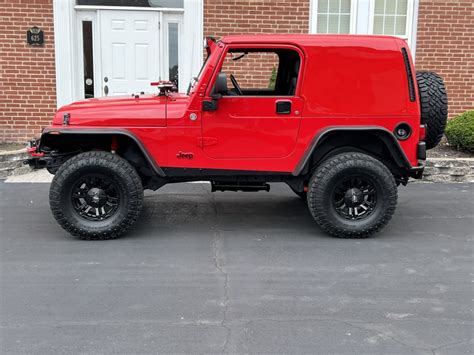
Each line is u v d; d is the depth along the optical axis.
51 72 8.86
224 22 8.88
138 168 5.09
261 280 4.02
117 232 4.87
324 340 3.12
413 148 4.94
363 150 5.08
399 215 5.87
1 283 3.91
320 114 4.82
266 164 4.89
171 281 3.98
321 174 4.83
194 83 5.24
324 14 9.05
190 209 6.04
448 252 4.68
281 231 5.25
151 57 9.12
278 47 4.76
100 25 8.98
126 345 3.04
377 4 9.10
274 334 3.18
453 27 9.05
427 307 3.57
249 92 5.94
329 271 4.20
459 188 7.17
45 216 5.66
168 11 8.99
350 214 5.00
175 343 3.07
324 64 4.77
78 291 3.79
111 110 4.81
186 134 4.81
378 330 3.24
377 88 4.83
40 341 3.08
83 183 4.82
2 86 8.84
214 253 4.60
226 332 3.20
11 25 8.66
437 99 5.01
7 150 8.11
